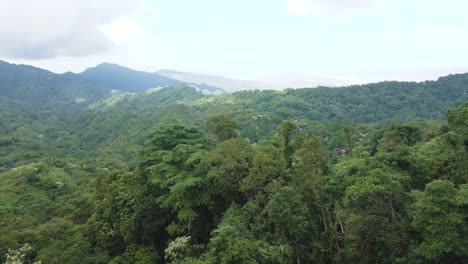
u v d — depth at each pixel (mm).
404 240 18156
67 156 141000
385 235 18219
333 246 21797
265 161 24391
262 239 20172
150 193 30641
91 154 145125
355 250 19766
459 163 22109
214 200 27859
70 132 192750
